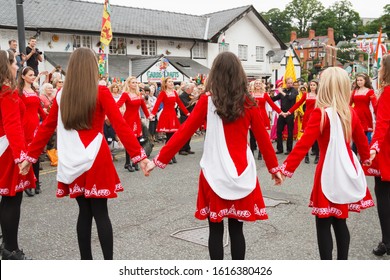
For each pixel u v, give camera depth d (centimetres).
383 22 6894
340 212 326
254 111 313
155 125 1317
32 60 1152
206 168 311
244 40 3372
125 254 418
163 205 598
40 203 609
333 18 7644
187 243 448
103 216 340
